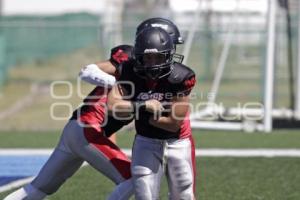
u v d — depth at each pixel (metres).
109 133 18.12
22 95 60.59
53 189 18.33
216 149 33.62
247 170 28.22
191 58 65.00
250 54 66.56
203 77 64.75
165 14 71.81
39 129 44.47
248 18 63.88
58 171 18.12
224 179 26.50
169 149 16.86
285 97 59.47
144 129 16.73
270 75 40.91
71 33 71.88
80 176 26.64
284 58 62.53
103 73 17.02
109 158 17.55
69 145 17.84
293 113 45.03
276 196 23.70
